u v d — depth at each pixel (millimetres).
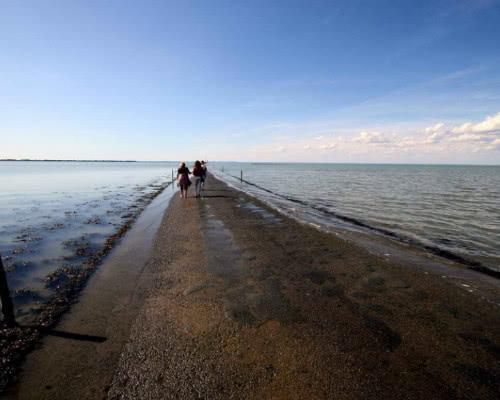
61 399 2729
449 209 16562
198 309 4457
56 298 4809
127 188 29078
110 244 8195
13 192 23531
